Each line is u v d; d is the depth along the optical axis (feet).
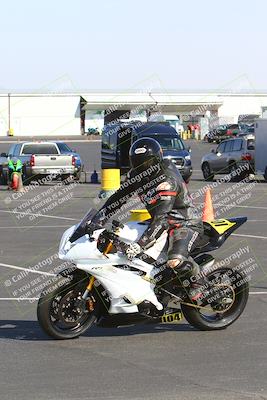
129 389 23.59
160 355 27.63
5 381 24.53
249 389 23.49
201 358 27.20
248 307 35.78
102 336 30.48
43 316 28.99
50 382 24.39
